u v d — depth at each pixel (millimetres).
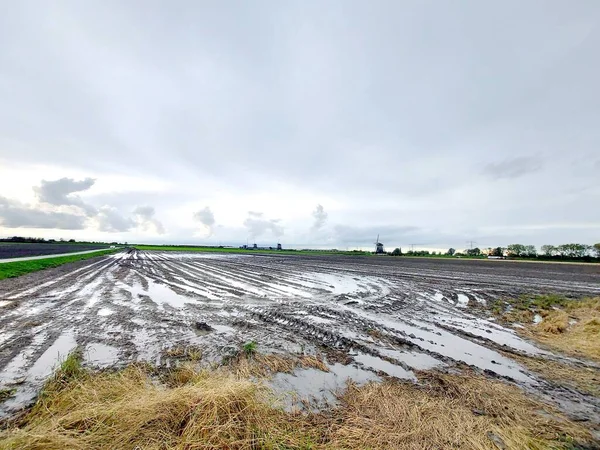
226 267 30031
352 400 4512
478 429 3779
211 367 5699
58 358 5871
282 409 4090
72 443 3062
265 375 5418
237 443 3248
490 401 4566
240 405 3793
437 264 45125
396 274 26438
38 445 3012
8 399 4324
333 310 11094
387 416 4027
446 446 3410
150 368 5512
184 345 6844
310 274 24953
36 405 4051
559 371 5887
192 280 18906
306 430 3670
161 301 11969
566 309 12250
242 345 6988
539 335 8500
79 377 4852
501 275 27125
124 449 3062
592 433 3811
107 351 6363
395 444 3426
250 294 14156
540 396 4820
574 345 7535
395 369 5867
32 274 19469
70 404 3924
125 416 3471
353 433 3613
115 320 8867
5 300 11469
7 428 3613
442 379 5359
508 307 12656
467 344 7590
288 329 8469
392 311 11320
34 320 8688
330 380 5293
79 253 46562
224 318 9484
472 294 15867
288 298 13352
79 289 14406
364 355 6625
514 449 3408
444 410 4215
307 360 6184
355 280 21344
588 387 5195
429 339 7949
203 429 3330
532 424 3982
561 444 3561
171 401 3709
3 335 7316
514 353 6938
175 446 3150
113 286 15656
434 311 11555
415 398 4582
